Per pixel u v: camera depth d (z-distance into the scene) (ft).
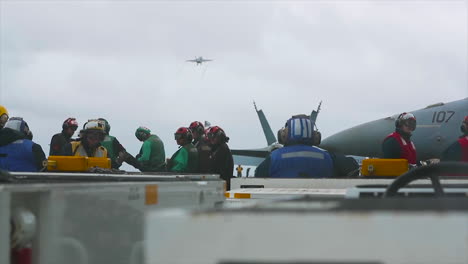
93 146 28.71
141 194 10.12
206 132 36.52
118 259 9.41
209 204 13.58
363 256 4.41
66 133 31.89
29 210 7.66
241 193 17.42
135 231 9.95
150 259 4.59
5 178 9.33
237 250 4.51
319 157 25.57
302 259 4.45
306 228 4.47
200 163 35.96
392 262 4.40
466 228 4.38
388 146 32.68
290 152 25.48
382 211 4.64
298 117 25.99
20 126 30.17
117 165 35.88
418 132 56.85
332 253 4.43
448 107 56.80
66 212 8.02
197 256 4.55
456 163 9.54
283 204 5.44
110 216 9.12
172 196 11.42
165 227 4.60
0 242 6.90
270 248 4.48
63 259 7.86
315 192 17.22
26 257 7.55
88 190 8.55
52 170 18.65
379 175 21.18
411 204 5.64
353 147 66.33
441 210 4.87
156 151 36.81
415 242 4.41
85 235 8.43
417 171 9.66
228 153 35.27
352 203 5.73
